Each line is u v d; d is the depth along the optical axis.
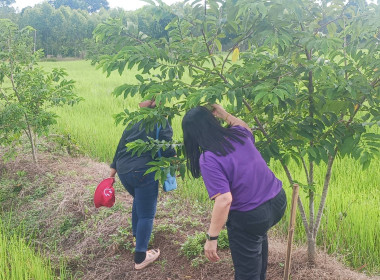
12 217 5.68
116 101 13.53
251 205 2.63
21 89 6.89
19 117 6.46
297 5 2.58
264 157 3.13
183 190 5.70
